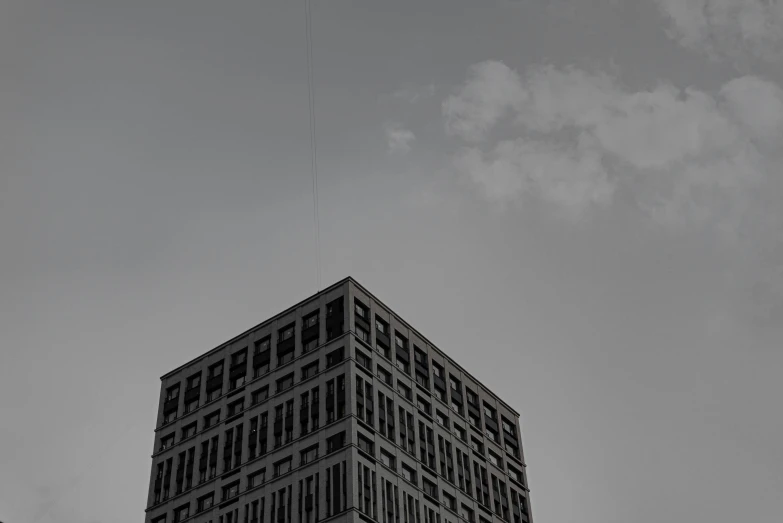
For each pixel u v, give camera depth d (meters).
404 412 147.38
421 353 159.50
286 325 153.88
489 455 163.50
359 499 129.62
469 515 150.50
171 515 145.38
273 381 148.75
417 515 138.50
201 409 154.50
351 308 148.62
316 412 140.12
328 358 144.88
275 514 134.12
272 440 142.25
